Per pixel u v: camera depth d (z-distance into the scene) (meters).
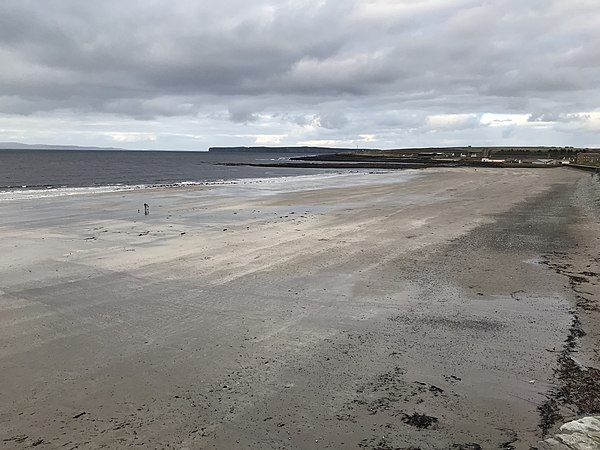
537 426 3.79
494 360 5.02
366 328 5.94
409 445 3.55
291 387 4.45
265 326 6.00
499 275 8.38
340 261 9.37
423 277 8.25
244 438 3.65
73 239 11.52
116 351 5.24
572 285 7.75
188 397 4.27
